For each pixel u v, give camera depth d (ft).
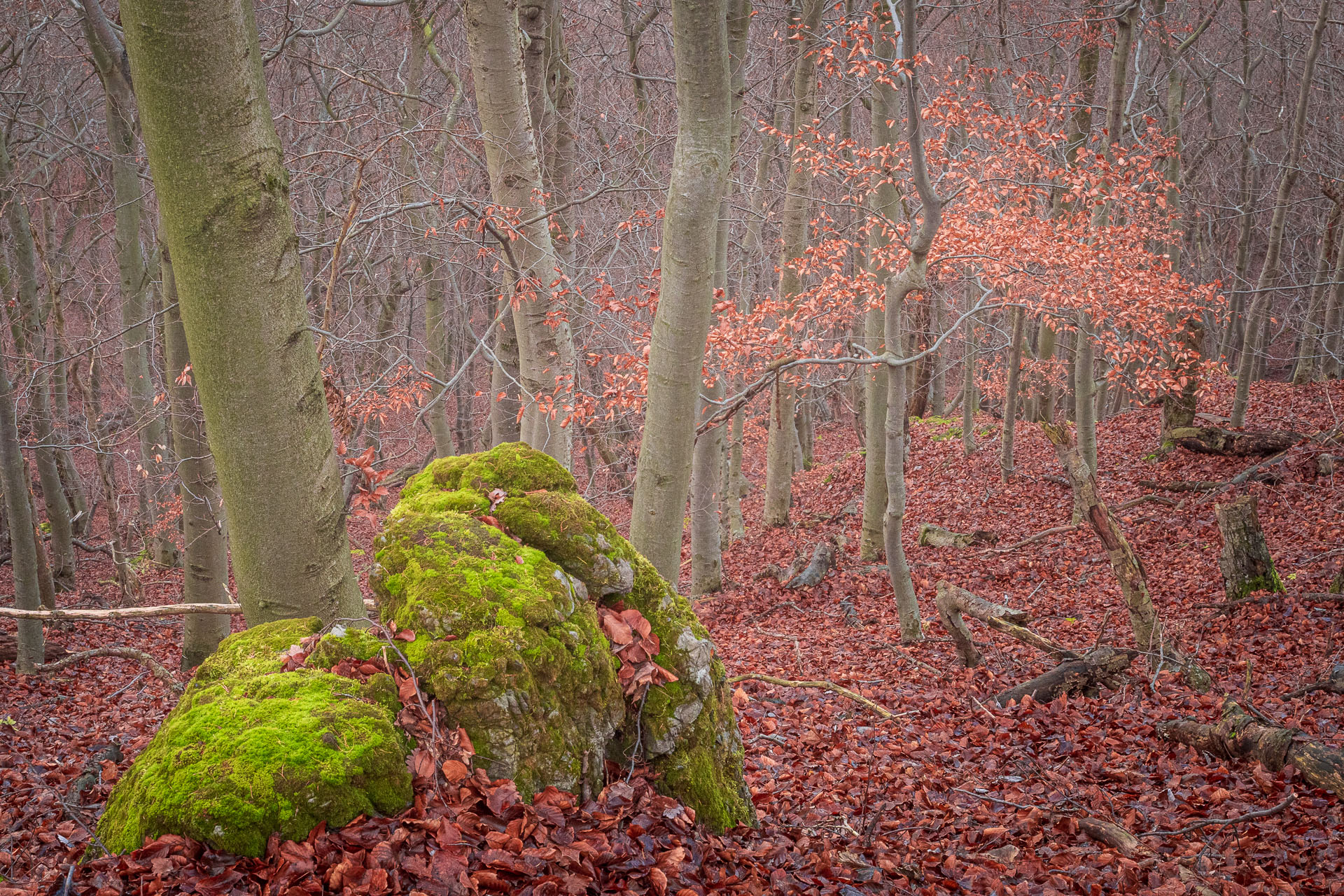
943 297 58.08
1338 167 64.54
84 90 53.83
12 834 11.35
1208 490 44.11
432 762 8.38
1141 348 38.52
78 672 33.45
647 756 10.38
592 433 39.09
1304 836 13.69
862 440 80.53
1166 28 54.49
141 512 52.70
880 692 25.23
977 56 62.59
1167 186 36.94
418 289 65.10
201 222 9.14
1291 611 27.43
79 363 38.68
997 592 38.11
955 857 12.65
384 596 9.89
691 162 15.43
